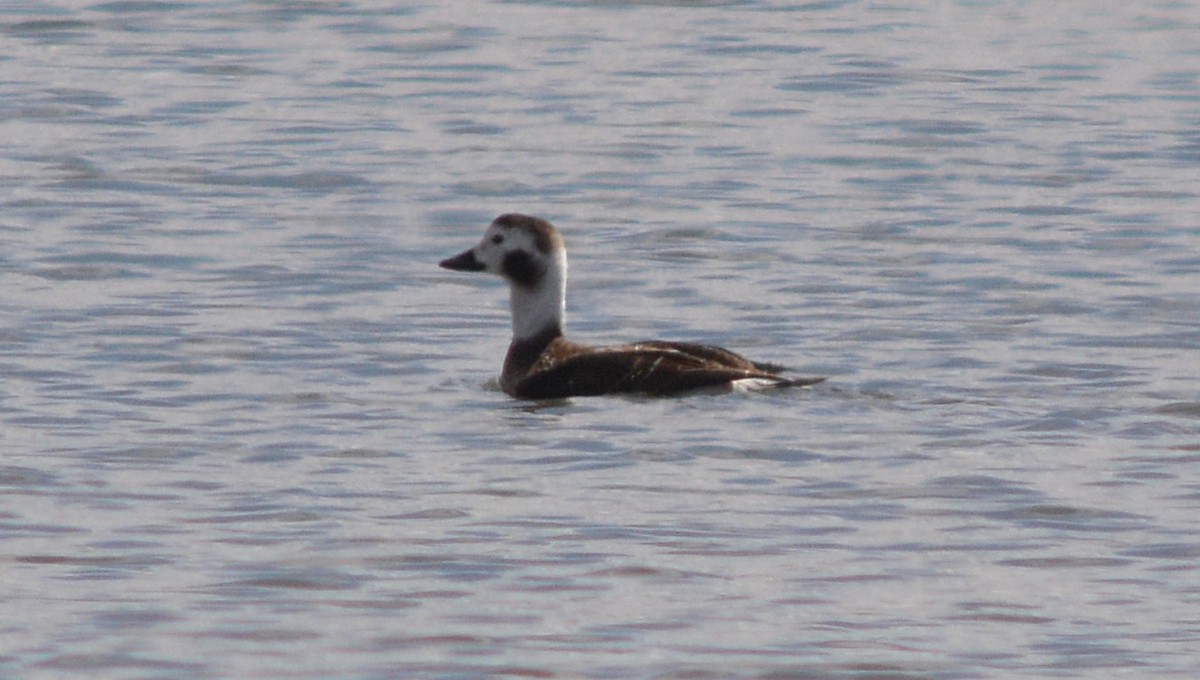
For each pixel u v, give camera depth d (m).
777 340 18.38
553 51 33.44
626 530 12.95
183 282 20.14
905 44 34.31
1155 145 27.14
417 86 30.69
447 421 15.55
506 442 14.94
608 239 22.36
